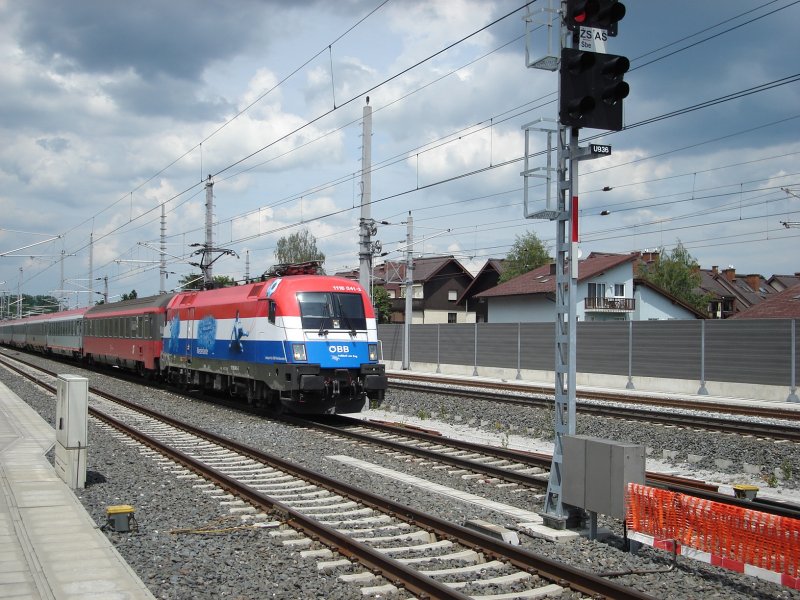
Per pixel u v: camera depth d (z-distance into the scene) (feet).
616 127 27.43
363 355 59.82
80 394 33.96
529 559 22.86
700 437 50.67
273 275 66.23
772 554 20.06
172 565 23.03
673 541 22.98
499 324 117.50
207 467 37.29
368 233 88.99
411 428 58.65
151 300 100.22
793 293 134.82
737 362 86.22
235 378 69.97
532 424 58.90
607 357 102.17
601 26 27.27
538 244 218.18
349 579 21.98
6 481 34.24
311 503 32.04
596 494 25.85
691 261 206.28
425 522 27.81
